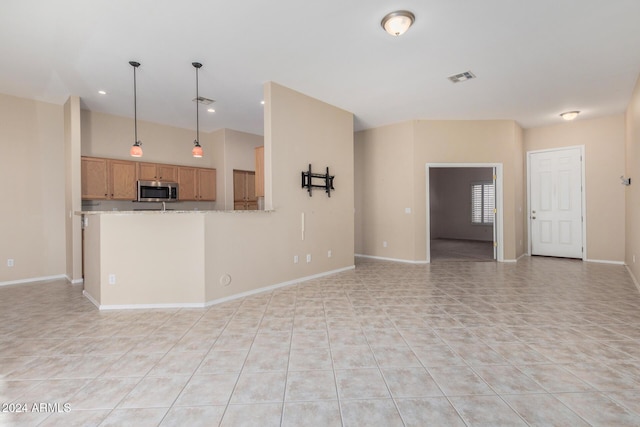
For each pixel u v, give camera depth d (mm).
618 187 5820
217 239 3709
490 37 3174
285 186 4453
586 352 2387
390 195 6395
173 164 6418
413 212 6078
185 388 1974
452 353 2398
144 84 4293
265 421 1669
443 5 2658
